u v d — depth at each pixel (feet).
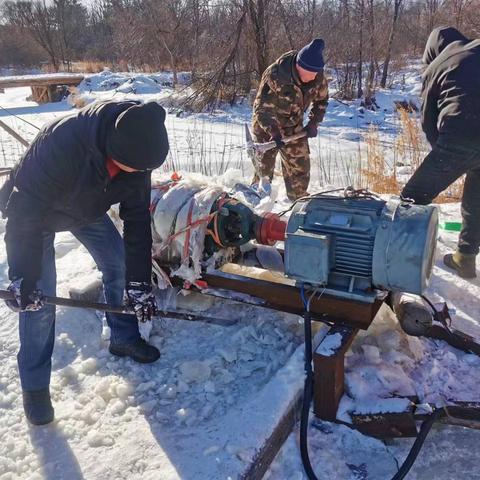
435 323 10.12
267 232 10.44
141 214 8.66
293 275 9.17
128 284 8.82
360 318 9.33
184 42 58.85
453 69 10.36
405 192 10.76
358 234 8.83
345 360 9.52
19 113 46.57
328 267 8.94
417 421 8.58
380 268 8.73
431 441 8.45
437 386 9.22
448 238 13.98
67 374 10.12
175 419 8.96
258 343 10.41
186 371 9.78
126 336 10.28
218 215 10.51
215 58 47.62
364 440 8.34
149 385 9.67
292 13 46.70
